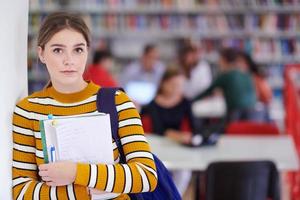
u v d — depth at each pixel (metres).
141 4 7.45
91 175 1.57
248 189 3.34
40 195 1.62
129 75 7.04
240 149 4.04
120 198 1.73
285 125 4.82
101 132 1.63
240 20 7.48
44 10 7.32
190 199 4.03
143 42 7.59
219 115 6.05
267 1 7.44
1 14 1.61
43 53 1.66
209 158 3.78
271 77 7.50
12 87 1.68
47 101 1.67
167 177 1.85
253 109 5.89
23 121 1.68
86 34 1.66
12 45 1.68
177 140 4.22
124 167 1.61
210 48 7.48
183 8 7.45
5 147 1.64
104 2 7.43
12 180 1.68
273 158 3.81
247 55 6.20
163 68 7.01
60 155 1.59
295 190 4.12
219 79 5.91
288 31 7.47
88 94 1.68
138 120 1.69
